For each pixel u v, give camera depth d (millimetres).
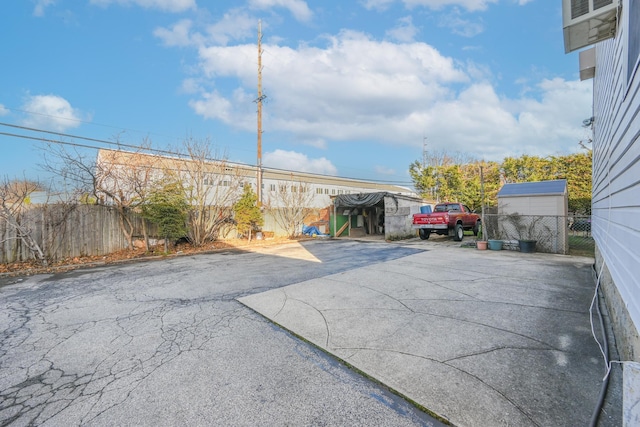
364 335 3150
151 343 3127
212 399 2137
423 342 2938
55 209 8516
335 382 2316
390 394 2137
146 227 10398
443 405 1980
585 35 3572
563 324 3307
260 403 2074
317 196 29719
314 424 1850
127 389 2301
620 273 2781
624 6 2686
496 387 2160
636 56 2166
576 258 7859
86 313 4133
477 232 14984
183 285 5641
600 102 4934
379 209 18812
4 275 6859
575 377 2268
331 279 5766
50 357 2865
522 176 22188
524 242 9023
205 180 12617
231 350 2914
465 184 23391
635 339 2207
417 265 7055
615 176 3227
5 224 7793
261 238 14109
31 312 4211
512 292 4590
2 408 2111
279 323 3572
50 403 2158
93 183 9125
